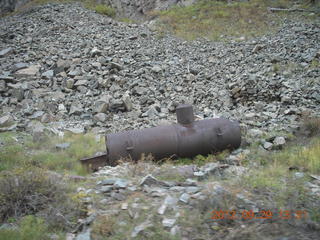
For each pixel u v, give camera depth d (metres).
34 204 5.19
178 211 5.00
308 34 19.14
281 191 5.62
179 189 5.72
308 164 7.05
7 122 10.72
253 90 13.00
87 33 20.38
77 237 4.48
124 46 18.70
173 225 4.67
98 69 15.39
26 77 14.52
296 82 13.51
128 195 5.61
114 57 16.89
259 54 17.42
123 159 7.75
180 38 21.27
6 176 5.92
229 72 15.77
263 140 9.00
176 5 28.12
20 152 8.32
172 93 14.04
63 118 11.80
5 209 5.06
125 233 4.58
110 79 14.49
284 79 13.84
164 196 5.48
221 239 4.39
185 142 8.08
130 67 15.96
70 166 7.75
